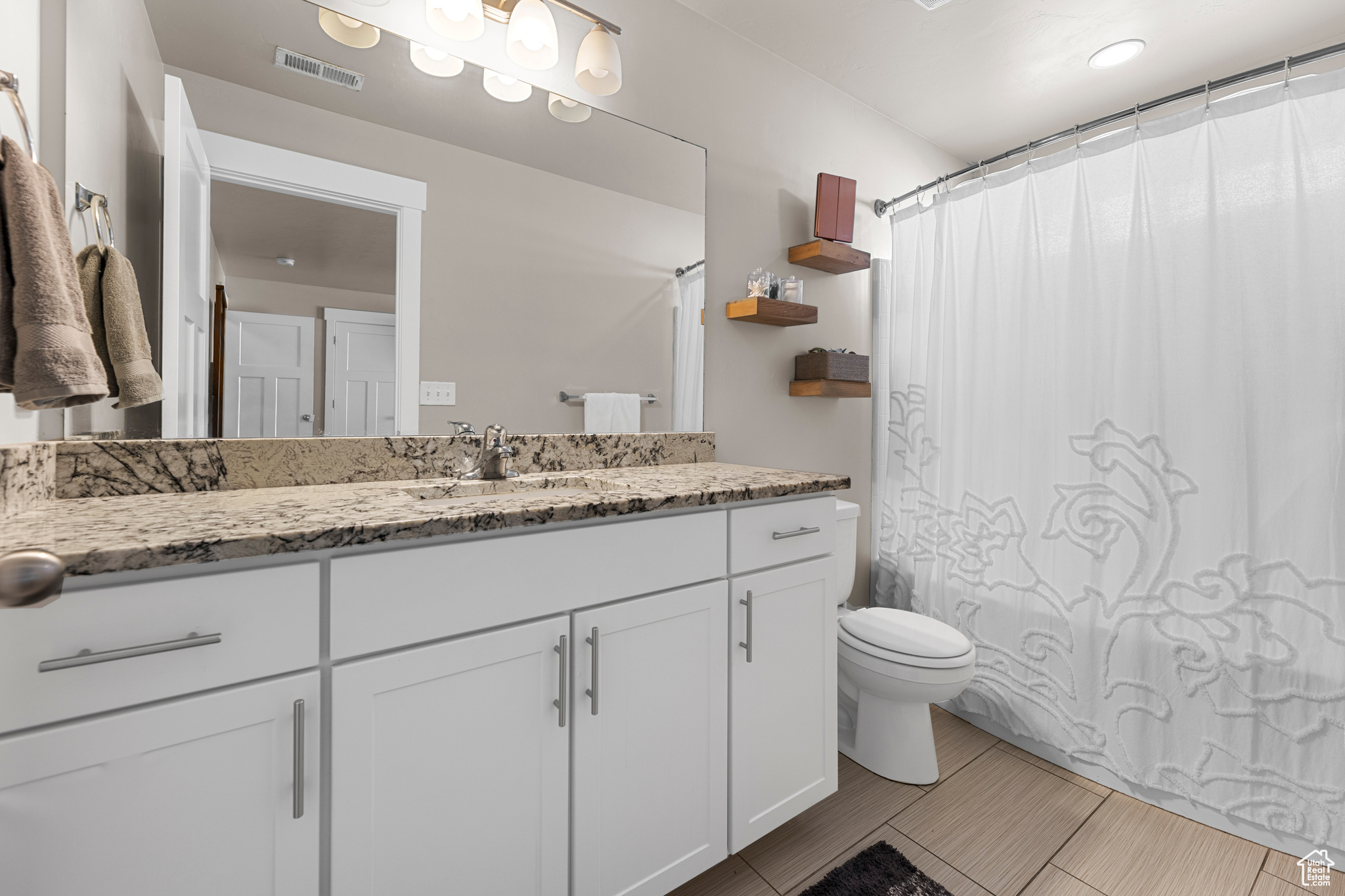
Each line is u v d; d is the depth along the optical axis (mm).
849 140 2340
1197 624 1557
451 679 903
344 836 814
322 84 1317
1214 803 1532
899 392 2412
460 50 1491
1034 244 1906
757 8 1846
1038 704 1887
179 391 1168
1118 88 2232
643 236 1789
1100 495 1735
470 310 1504
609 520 1103
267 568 755
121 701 667
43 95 951
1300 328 1412
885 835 1512
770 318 1958
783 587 1378
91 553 635
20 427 917
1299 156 1413
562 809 1031
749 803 1318
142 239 1128
